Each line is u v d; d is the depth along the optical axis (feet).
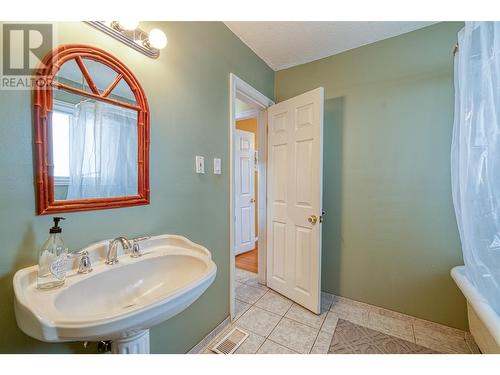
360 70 6.38
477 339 4.27
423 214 5.72
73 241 2.80
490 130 3.51
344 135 6.66
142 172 3.56
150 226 3.75
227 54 5.56
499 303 3.53
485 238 3.66
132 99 3.43
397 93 5.91
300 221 6.53
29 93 2.42
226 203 5.66
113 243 3.03
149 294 3.19
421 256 5.77
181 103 4.30
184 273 3.42
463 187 3.95
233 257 5.87
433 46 5.46
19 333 2.40
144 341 2.97
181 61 4.28
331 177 6.89
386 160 6.11
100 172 3.07
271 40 6.13
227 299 5.75
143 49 3.55
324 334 5.39
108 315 1.93
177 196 4.25
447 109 5.39
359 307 6.54
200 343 4.93
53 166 2.59
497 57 3.36
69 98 2.75
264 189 7.95
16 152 2.34
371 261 6.40
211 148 5.11
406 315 5.96
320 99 5.83
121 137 3.30
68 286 2.45
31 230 2.44
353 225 6.61
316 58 7.03
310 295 6.27
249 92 6.42
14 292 2.13
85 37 2.88
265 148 7.86
